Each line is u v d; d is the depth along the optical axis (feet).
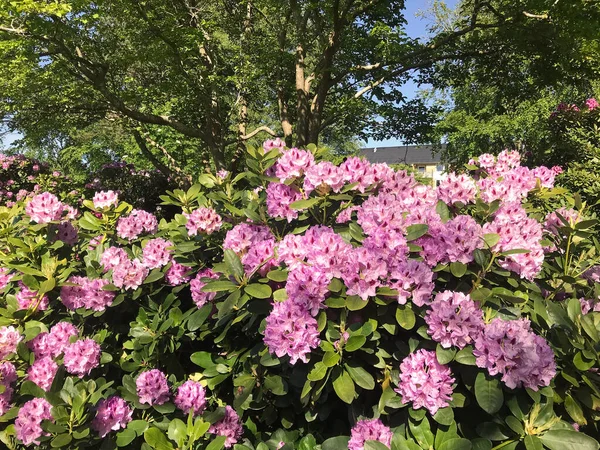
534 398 4.19
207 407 6.22
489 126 42.75
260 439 5.91
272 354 5.11
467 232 4.93
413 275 4.68
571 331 4.93
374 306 5.08
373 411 5.07
